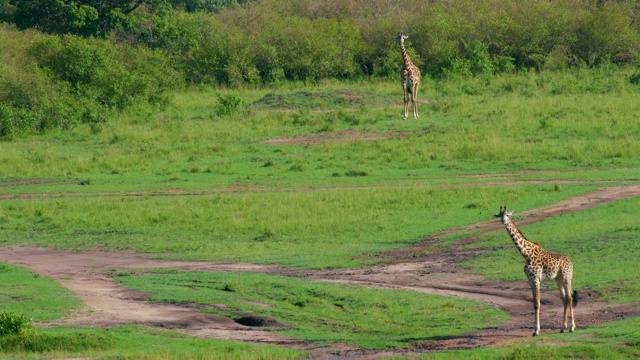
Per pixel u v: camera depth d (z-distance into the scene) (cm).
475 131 10369
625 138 9712
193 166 9306
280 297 4866
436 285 5034
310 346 3828
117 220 7281
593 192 7512
